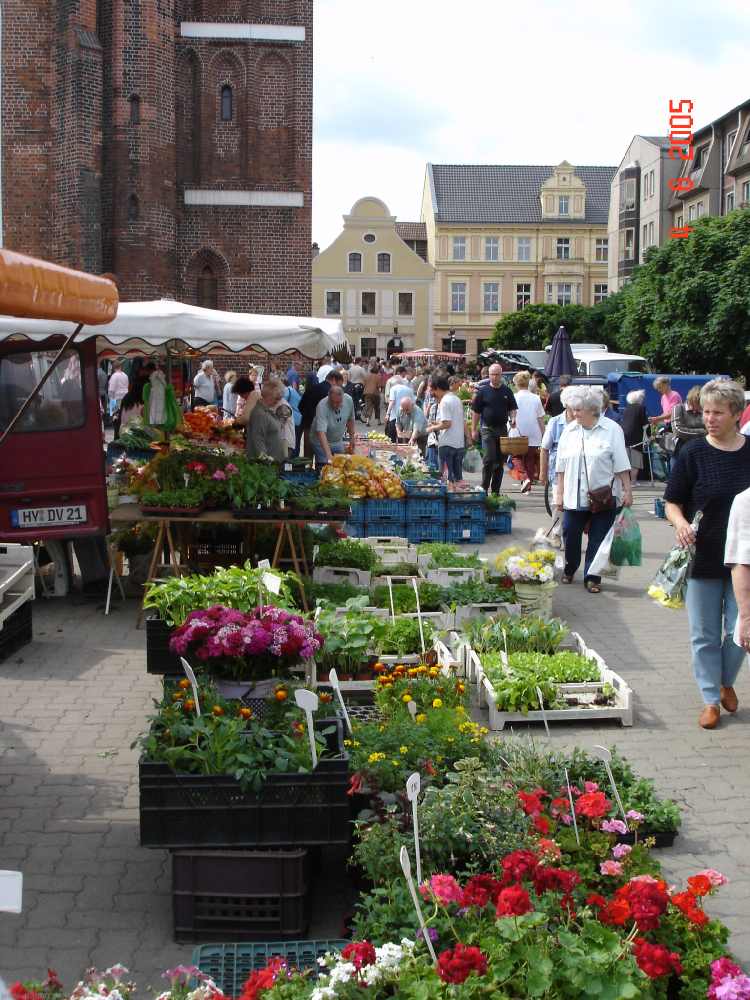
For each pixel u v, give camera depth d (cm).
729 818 607
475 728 595
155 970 455
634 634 1019
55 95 3228
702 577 748
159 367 1895
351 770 519
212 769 485
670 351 4559
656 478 2281
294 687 600
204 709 547
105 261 3300
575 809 525
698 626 756
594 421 1171
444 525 1532
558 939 375
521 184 9838
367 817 507
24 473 1005
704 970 404
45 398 1012
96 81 3203
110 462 1645
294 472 1253
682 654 950
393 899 430
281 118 3459
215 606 632
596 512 1191
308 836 484
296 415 2345
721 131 6719
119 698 815
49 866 546
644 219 8088
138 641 981
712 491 739
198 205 3441
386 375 4691
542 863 436
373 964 376
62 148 3222
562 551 1316
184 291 3462
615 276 8606
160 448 1146
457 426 1734
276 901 478
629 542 1159
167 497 1021
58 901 512
